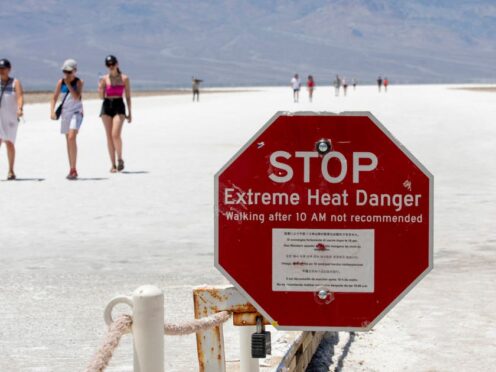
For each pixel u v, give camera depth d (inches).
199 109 1911.9
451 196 543.8
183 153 839.7
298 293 171.5
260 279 171.9
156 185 603.5
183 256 374.0
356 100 2491.4
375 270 170.1
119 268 352.2
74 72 637.9
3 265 360.8
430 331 266.7
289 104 2194.9
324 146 169.3
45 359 238.8
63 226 450.6
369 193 169.6
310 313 171.3
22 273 345.4
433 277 335.0
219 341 180.5
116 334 152.6
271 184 171.0
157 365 157.6
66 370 229.9
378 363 239.8
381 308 170.2
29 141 1016.9
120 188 590.6
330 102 2325.3
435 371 231.6
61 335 260.8
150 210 497.7
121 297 158.7
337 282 170.7
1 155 841.5
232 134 1090.7
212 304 178.1
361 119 169.2
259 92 4215.1
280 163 170.7
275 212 171.2
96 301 300.0
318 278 171.0
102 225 452.1
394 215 169.5
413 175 168.7
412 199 169.0
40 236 424.5
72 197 551.2
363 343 257.0
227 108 1958.7
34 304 297.0
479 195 546.9
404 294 169.8
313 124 169.8
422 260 169.3
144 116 1595.7
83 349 247.6
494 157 775.1
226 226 172.2
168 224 453.1
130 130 1193.4
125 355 244.5
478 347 250.7
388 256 169.9
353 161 169.6
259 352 177.2
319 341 256.5
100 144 962.1
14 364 234.8
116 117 681.0
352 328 170.9
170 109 1930.4
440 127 1179.3
